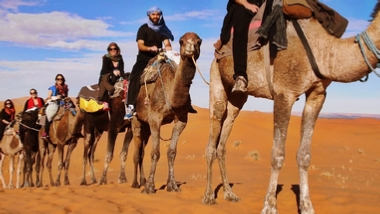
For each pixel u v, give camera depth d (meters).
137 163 11.70
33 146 17.98
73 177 24.09
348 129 60.12
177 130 10.44
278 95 7.11
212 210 7.91
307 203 7.12
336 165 23.67
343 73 6.58
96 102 13.61
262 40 7.41
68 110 16.53
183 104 9.74
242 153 30.19
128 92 11.03
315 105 7.24
